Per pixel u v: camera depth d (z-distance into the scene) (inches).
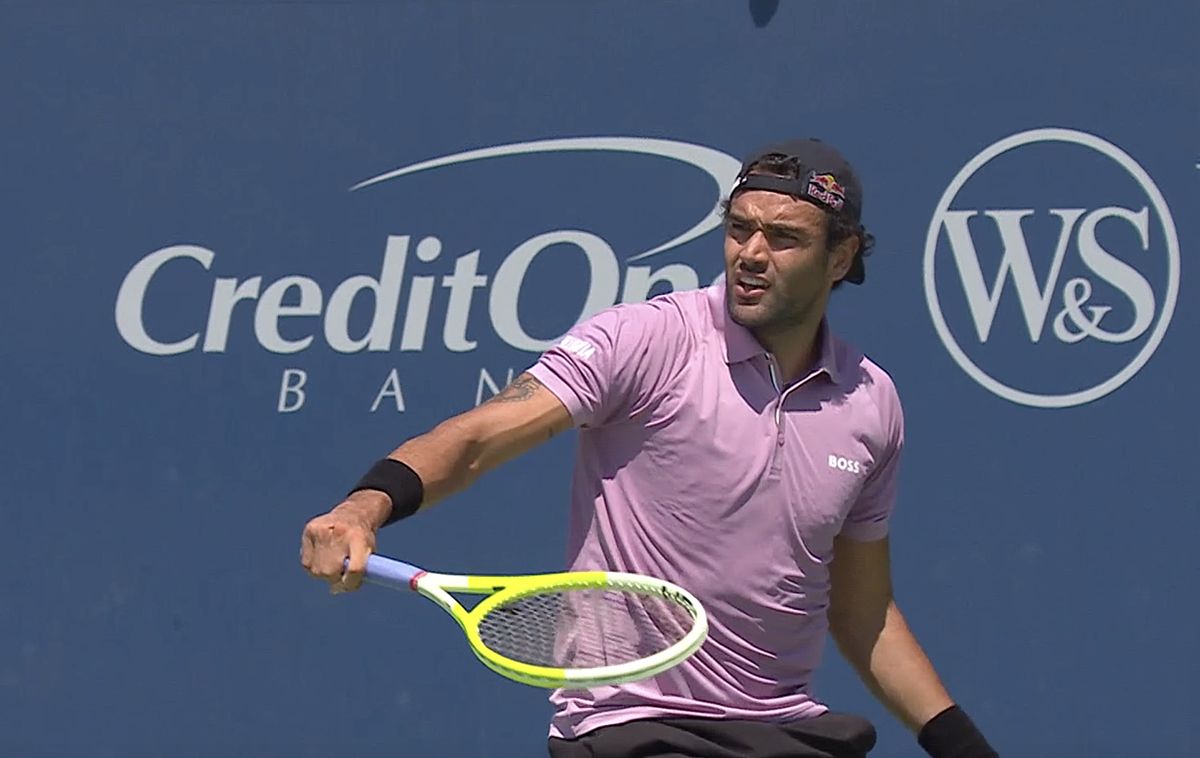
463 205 861.8
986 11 847.7
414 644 857.5
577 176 859.4
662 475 508.1
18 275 874.1
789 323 509.4
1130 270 840.3
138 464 867.4
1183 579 832.3
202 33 872.3
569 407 496.7
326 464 861.8
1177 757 827.4
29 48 876.0
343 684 858.1
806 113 852.0
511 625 513.0
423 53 865.5
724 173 853.2
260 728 858.1
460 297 860.0
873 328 846.5
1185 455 835.4
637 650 514.3
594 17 860.6
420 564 856.3
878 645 572.7
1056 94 845.2
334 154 866.8
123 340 870.4
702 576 509.7
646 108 857.5
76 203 874.8
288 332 866.1
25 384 872.3
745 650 517.7
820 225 504.4
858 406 524.7
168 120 872.9
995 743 834.2
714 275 852.0
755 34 853.8
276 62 869.8
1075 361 840.9
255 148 869.8
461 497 857.5
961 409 842.8
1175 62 841.5
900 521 842.2
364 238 863.1
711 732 513.7
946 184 845.8
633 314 511.2
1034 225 844.0
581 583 493.0
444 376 857.5
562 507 855.7
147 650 862.5
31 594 866.1
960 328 844.6
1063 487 838.5
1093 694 832.9
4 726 862.5
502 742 851.4
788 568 515.5
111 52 875.4
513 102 861.8
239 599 861.8
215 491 864.3
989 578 837.8
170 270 870.4
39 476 869.8
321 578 454.0
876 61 851.4
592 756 508.7
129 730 860.6
